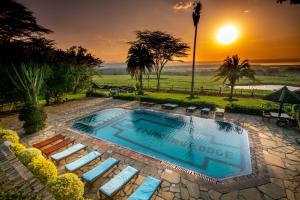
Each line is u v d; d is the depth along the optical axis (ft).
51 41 66.74
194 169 28.43
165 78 246.47
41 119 41.73
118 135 42.73
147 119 54.08
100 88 117.60
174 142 38.83
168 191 21.62
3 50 50.90
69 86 73.61
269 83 158.61
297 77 228.84
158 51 108.58
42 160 20.47
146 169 26.43
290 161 28.19
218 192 21.43
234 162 30.19
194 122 50.21
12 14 54.29
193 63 81.20
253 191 21.53
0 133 28.96
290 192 21.31
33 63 55.72
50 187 16.63
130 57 91.56
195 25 79.05
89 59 87.30
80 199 17.03
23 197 12.54
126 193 21.43
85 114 57.16
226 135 41.52
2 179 14.74
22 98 56.80
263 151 31.63
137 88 94.22
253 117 51.47
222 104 66.74
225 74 77.51
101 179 24.12
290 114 47.60
